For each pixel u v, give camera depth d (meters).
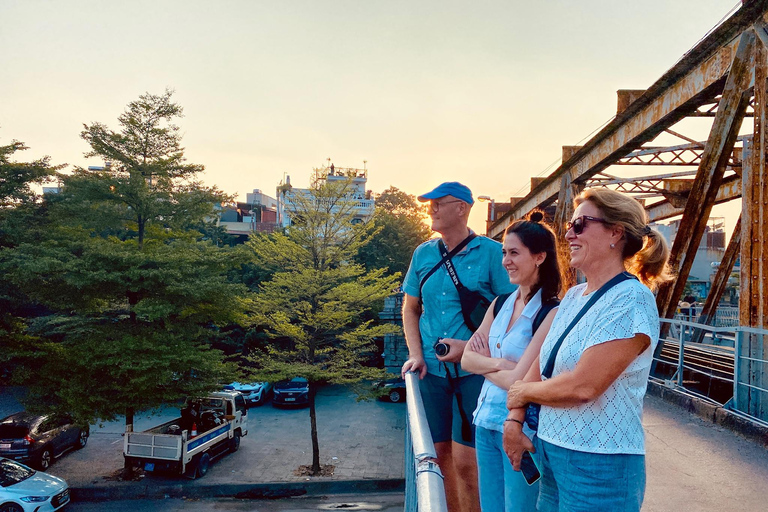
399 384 29.42
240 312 19.56
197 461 17.16
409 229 46.41
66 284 16.25
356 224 21.06
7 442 16.67
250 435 22.67
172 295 17.28
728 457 4.34
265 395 29.67
